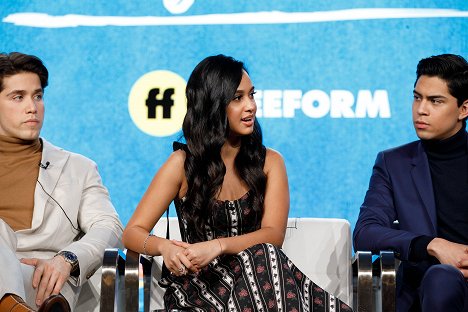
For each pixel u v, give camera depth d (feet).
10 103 23.73
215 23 32.24
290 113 31.91
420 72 23.81
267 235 22.22
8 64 23.66
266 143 31.94
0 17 32.65
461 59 23.50
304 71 31.91
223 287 21.58
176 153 23.36
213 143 22.58
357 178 31.71
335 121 31.81
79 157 25.12
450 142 23.85
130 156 32.30
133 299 21.61
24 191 24.06
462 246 22.03
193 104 22.79
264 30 32.09
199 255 21.18
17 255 23.66
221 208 22.84
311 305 21.20
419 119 23.66
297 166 31.86
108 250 21.70
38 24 32.65
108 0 32.53
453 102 23.40
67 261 22.43
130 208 32.22
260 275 20.74
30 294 21.97
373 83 31.71
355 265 22.97
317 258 24.22
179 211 23.47
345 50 31.83
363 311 21.49
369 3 31.83
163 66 32.35
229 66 22.59
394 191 24.32
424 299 21.01
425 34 31.65
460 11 31.65
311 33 31.96
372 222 23.79
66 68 32.48
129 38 32.45
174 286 22.29
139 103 32.35
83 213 24.52
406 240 22.61
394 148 25.08
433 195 23.77
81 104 32.40
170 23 32.40
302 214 31.83
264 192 23.18
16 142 24.20
